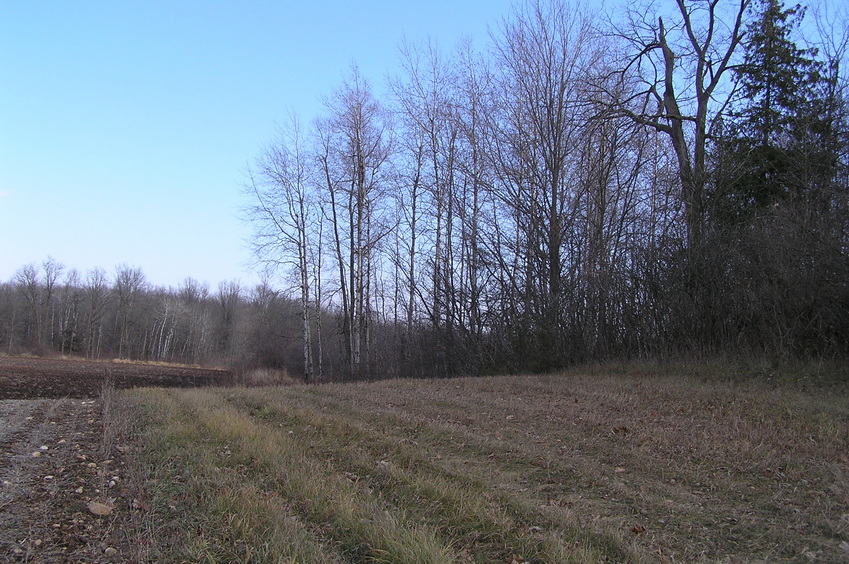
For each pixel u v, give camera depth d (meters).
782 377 12.28
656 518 5.41
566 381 14.93
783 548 4.68
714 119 19.36
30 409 12.32
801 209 14.07
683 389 12.02
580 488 6.33
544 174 21.75
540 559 4.49
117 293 82.69
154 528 5.16
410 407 11.65
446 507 5.66
